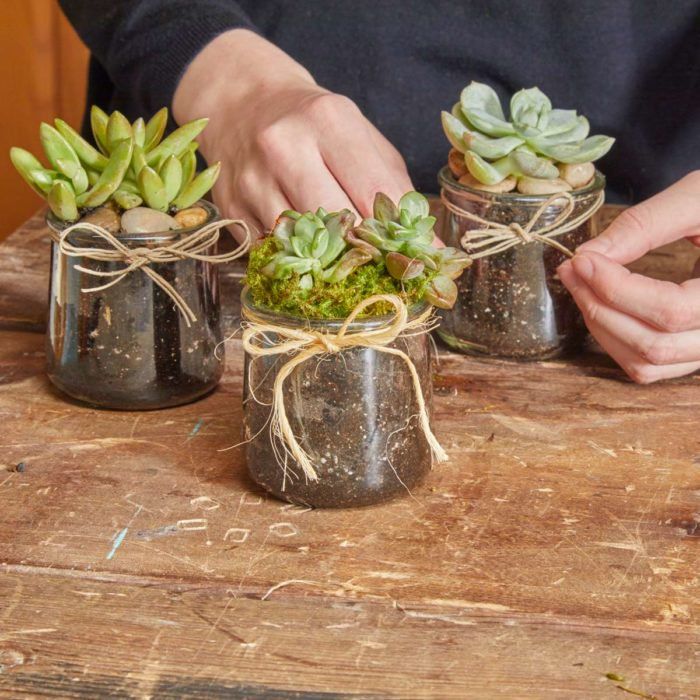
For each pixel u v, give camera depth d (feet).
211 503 2.47
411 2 4.60
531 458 2.68
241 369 3.17
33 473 2.59
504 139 3.02
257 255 2.40
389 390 2.36
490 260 3.11
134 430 2.81
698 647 2.01
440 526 2.38
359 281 2.34
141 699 1.86
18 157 2.73
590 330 3.10
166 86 3.85
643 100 4.66
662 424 2.87
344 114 3.20
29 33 7.66
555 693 1.89
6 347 3.28
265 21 4.75
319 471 2.37
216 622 2.06
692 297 2.89
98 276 2.74
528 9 4.54
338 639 2.02
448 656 1.97
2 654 1.96
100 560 2.25
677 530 2.38
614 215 4.27
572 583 2.19
